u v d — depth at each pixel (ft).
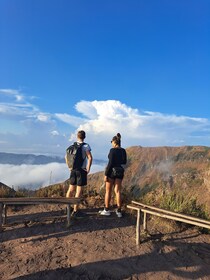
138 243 13.65
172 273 12.13
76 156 15.92
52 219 15.57
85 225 15.21
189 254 13.38
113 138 16.65
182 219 13.39
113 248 13.25
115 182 16.39
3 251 13.06
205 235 15.38
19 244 13.53
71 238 13.98
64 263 12.30
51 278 11.49
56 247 13.26
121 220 16.12
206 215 16.74
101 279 11.59
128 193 18.83
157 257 12.94
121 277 11.71
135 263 12.45
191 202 17.38
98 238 14.01
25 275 11.59
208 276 12.26
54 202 14.52
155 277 11.84
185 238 14.71
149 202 18.20
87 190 19.71
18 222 14.96
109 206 17.70
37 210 17.11
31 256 12.67
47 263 12.27
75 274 11.75
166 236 14.60
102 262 12.33
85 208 17.38
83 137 16.17
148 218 16.44
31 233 14.34
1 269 11.93
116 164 16.33
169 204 17.52
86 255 12.71
